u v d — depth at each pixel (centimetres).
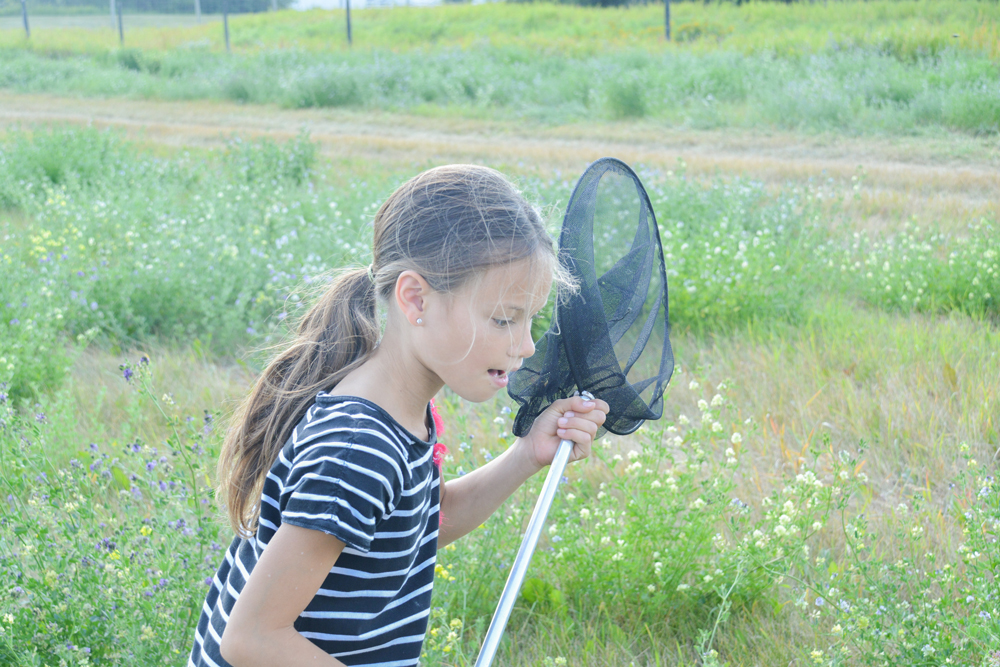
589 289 155
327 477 118
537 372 161
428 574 144
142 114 1827
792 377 475
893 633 238
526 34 2723
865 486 361
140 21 4397
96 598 236
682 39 2247
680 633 283
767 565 273
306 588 118
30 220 830
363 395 129
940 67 1456
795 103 1401
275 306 580
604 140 1384
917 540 295
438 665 247
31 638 227
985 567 247
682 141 1334
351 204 791
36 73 2438
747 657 267
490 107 1739
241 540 141
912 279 609
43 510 258
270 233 721
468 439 350
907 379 467
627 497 301
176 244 631
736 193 779
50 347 507
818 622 271
